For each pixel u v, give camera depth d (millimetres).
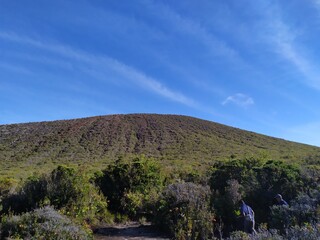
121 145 53438
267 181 10875
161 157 42344
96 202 11039
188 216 8773
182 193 9938
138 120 72750
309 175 11117
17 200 10383
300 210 8047
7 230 7160
